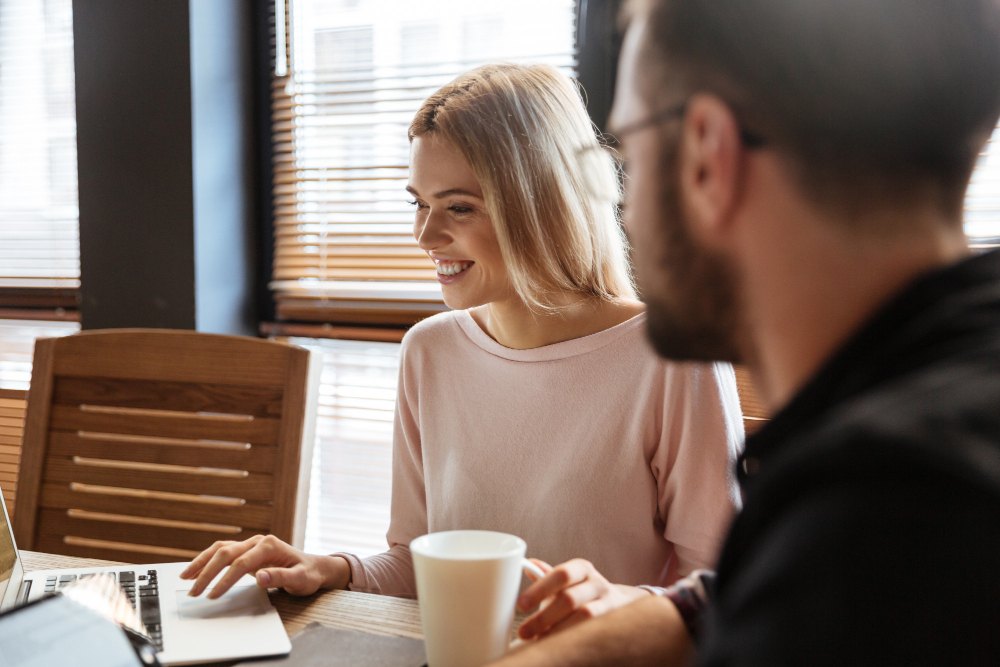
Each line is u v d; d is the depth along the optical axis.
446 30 2.04
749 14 0.37
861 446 0.29
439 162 1.11
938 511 0.27
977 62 0.36
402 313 2.12
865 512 0.28
